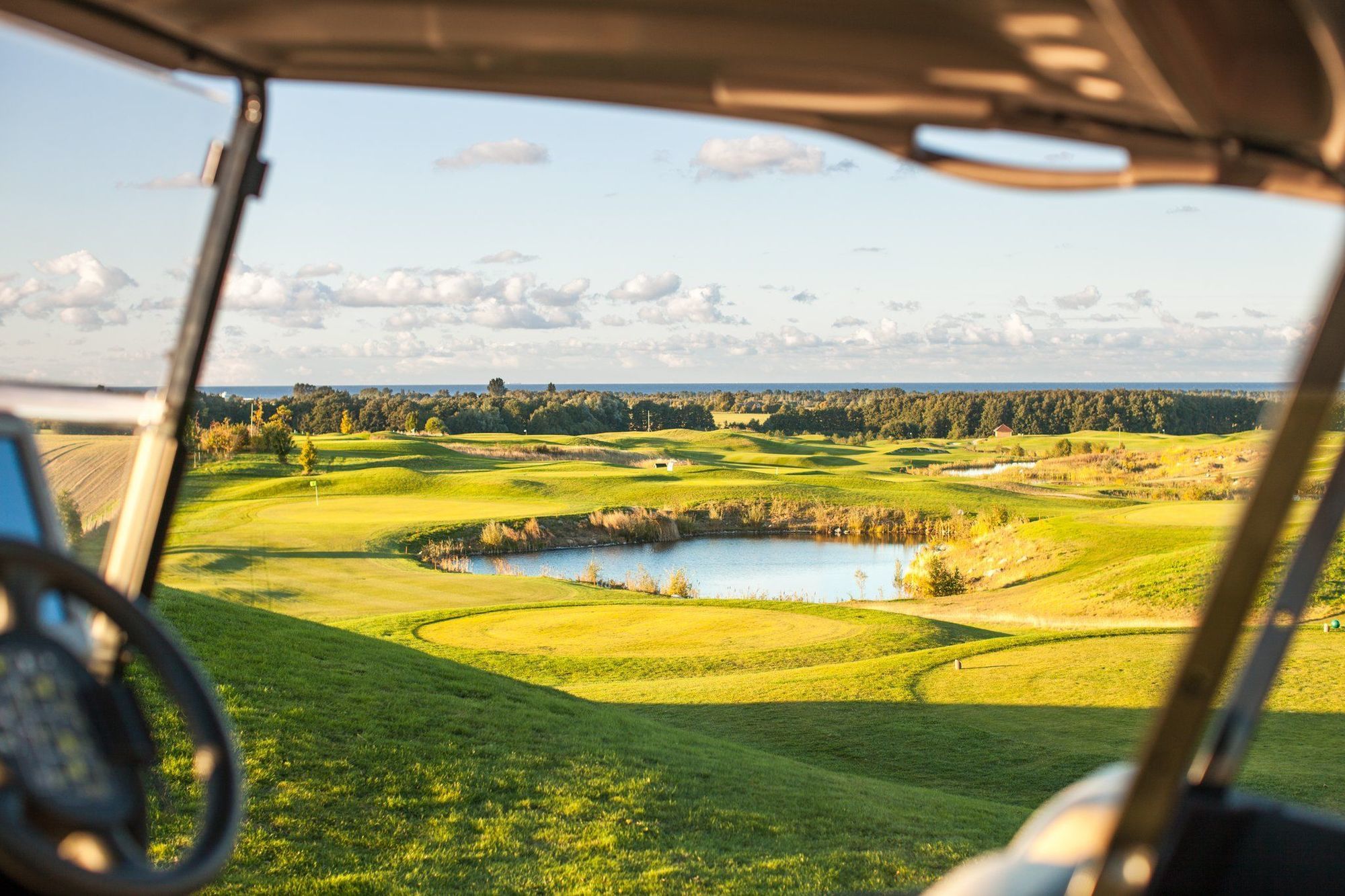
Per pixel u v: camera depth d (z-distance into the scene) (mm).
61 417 2240
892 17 1219
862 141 1438
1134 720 16891
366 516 55094
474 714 12734
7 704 1602
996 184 1422
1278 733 16031
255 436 68312
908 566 47875
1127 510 50812
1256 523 1385
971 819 11141
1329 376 1355
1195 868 1793
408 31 1675
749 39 1335
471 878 7910
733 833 9773
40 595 1762
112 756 1727
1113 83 1245
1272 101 1190
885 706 17875
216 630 14398
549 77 1688
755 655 24031
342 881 7402
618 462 91500
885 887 8477
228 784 1853
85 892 1484
